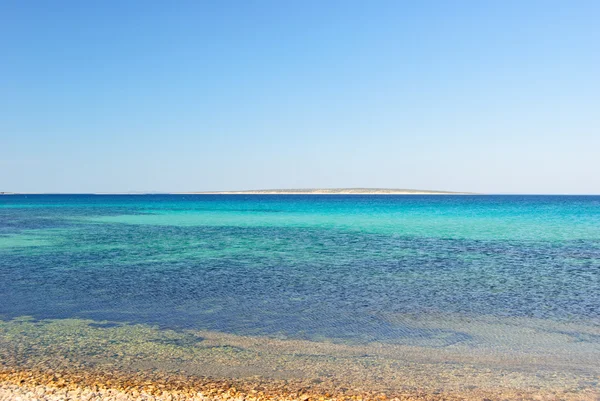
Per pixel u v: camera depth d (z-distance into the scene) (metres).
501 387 8.54
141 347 10.48
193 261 23.09
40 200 171.25
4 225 47.25
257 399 7.97
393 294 15.87
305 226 47.47
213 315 13.12
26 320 12.51
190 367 9.36
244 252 26.62
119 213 74.88
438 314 13.38
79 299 14.91
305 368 9.37
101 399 7.89
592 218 59.44
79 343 10.68
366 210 87.12
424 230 42.19
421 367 9.47
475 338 11.28
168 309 13.75
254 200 171.62
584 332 11.77
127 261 23.03
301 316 13.09
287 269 20.83
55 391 8.16
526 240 33.44
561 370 9.34
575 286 17.25
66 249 27.81
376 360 9.83
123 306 14.05
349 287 16.95
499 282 17.95
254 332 11.62
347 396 8.13
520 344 10.86
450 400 8.02
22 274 19.31
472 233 38.84
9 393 8.04
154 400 7.89
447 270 20.67
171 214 72.75
